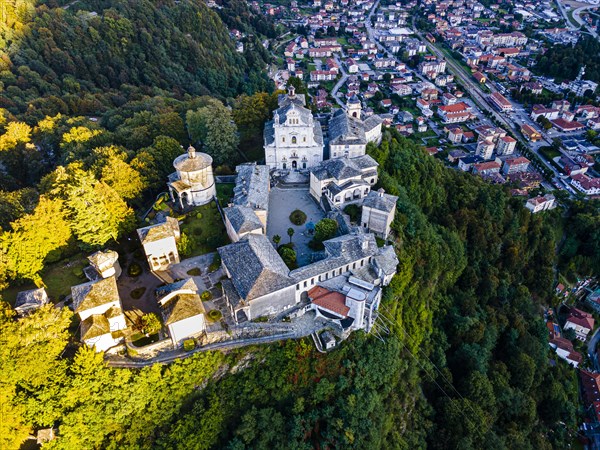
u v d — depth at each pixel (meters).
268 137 121.69
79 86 189.50
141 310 79.88
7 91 169.38
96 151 112.19
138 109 160.00
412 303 102.81
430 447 91.56
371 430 76.62
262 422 73.12
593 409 120.88
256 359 77.38
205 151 127.00
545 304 148.88
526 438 103.25
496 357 120.94
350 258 87.19
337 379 78.44
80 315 71.38
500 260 144.00
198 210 105.69
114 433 69.62
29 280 85.00
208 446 72.50
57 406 66.25
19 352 63.97
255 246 84.62
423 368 99.81
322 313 82.81
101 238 88.38
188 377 73.12
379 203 99.25
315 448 75.19
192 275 88.62
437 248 116.00
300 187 118.50
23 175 130.38
